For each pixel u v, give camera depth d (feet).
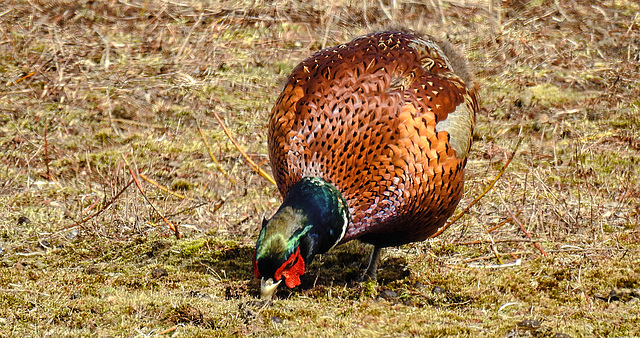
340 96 28.45
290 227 25.90
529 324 27.50
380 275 32.73
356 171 28.22
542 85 52.11
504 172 42.55
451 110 29.60
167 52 56.85
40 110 49.85
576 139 46.21
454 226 37.22
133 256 34.58
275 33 58.59
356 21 59.67
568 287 31.04
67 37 57.98
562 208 37.70
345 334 26.96
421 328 27.35
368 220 28.84
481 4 61.11
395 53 30.66
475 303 29.96
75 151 45.85
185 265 33.73
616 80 51.98
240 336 26.81
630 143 45.42
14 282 31.24
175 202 40.09
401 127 28.02
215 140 47.16
